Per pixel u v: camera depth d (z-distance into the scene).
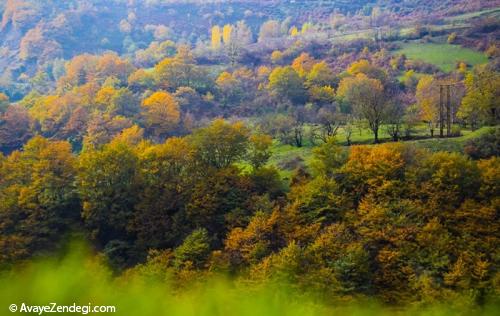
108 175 61.03
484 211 51.31
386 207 53.88
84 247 53.69
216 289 33.28
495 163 58.16
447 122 81.25
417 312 40.34
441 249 47.62
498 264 45.94
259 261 46.94
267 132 90.12
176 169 64.62
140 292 21.91
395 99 93.44
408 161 61.66
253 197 58.59
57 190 61.38
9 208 56.28
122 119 100.31
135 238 57.81
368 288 44.97
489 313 40.56
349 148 71.88
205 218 56.72
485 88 84.25
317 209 55.75
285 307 28.58
